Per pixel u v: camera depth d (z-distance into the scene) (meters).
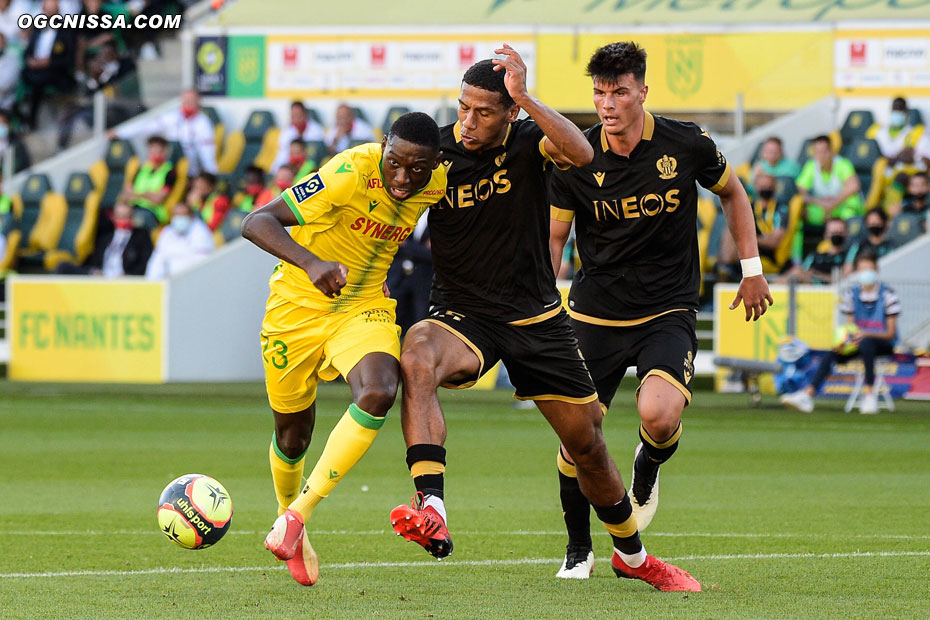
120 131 73.00
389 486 31.81
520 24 70.75
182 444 40.16
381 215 17.33
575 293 21.05
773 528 24.91
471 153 17.56
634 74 19.25
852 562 20.77
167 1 80.94
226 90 74.12
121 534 23.92
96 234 71.19
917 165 64.25
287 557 16.16
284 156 67.94
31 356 60.53
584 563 19.55
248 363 61.72
